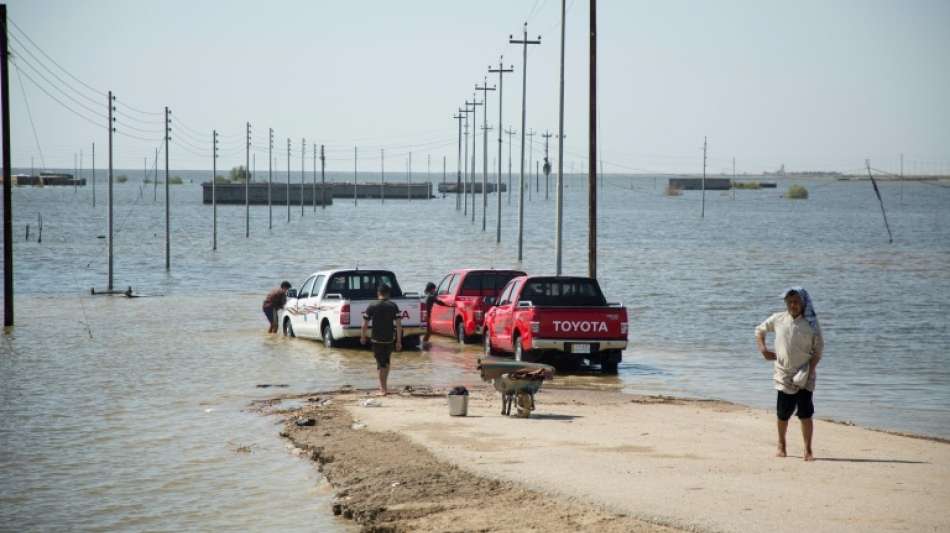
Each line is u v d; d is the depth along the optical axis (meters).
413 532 14.59
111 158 63.16
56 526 15.84
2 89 44.47
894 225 173.75
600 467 17.62
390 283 39.19
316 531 15.45
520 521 14.62
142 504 16.98
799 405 18.19
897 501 15.00
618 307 32.06
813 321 18.08
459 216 197.75
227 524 15.88
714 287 64.38
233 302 55.41
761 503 14.91
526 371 23.03
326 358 35.03
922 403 27.23
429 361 34.69
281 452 20.58
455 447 19.61
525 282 33.41
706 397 27.66
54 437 22.02
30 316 48.16
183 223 160.38
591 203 41.53
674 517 14.25
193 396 27.16
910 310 52.12
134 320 46.72
